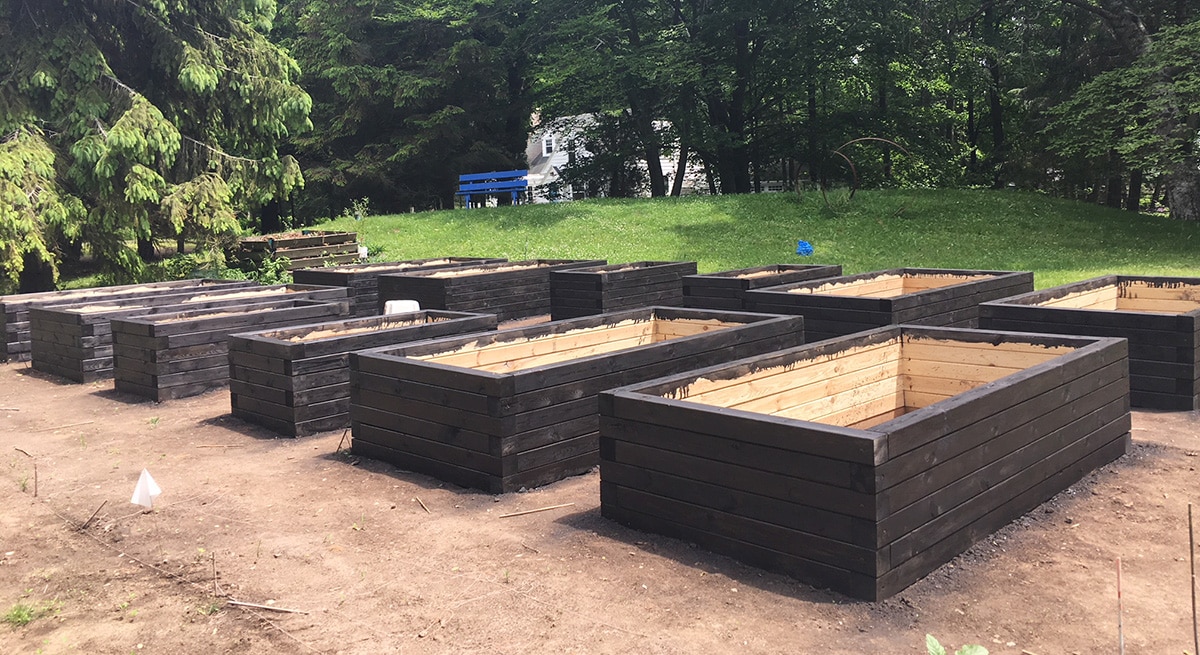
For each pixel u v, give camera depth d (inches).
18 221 641.0
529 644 155.6
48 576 196.9
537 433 246.1
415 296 564.1
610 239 905.5
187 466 278.8
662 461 201.5
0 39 723.4
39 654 160.2
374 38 1389.0
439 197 1534.2
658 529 204.2
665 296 572.4
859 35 1221.7
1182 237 802.2
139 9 768.9
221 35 851.4
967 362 267.9
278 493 247.9
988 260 728.3
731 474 187.8
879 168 1485.0
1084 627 156.6
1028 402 211.8
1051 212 931.3
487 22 1357.0
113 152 696.4
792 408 245.3
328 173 1358.3
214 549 207.9
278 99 846.5
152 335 373.1
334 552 202.8
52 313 445.1
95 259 955.3
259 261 805.9
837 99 1473.9
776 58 1294.3
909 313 394.6
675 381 216.1
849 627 158.1
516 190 1282.0
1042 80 1203.9
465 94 1412.4
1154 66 847.1
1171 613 161.2
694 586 176.9
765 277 475.5
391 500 238.1
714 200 1080.8
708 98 1379.2
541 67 1389.0
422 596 177.2
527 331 308.3
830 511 171.6
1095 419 244.1
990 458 197.9
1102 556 188.1
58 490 259.3
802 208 998.4
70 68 711.7
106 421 345.7
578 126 1667.1
